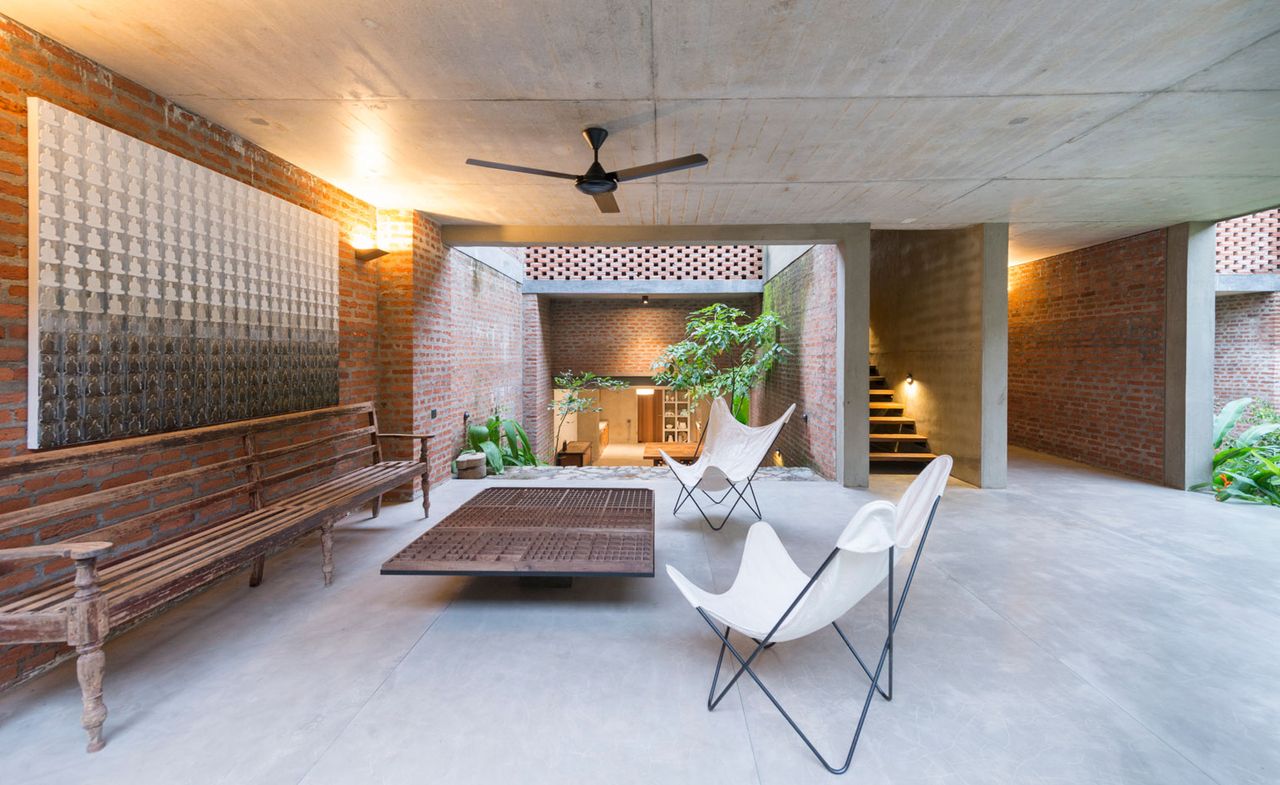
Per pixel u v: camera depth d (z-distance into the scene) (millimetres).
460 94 3021
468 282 7055
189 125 3217
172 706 2166
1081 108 3152
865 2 2221
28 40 2406
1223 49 2553
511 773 1820
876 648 2633
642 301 11312
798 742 1977
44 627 1912
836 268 6195
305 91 2992
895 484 6258
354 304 4918
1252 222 7961
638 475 6676
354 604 3084
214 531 2881
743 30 2424
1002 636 2738
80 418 2553
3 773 1812
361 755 1900
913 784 1779
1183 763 1879
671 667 2459
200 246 3199
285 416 3797
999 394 5953
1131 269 6445
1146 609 3031
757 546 2602
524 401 9992
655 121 3363
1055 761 1888
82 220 2559
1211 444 5809
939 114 3240
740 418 8781
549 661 2502
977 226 5992
